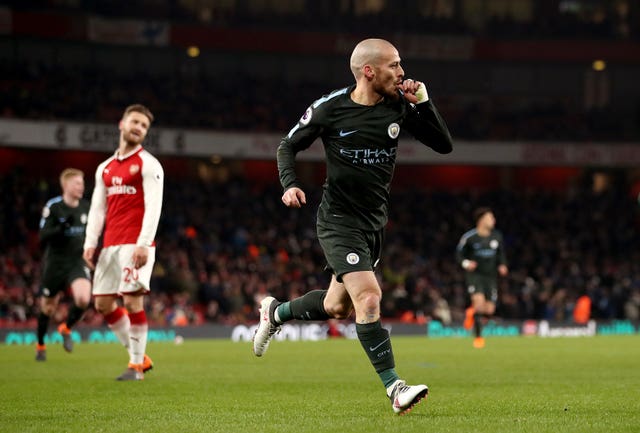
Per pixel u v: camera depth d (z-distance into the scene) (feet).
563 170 195.93
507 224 171.22
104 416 29.99
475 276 88.07
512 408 32.42
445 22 191.31
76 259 59.82
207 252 143.43
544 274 153.07
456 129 183.62
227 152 164.96
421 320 130.21
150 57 182.91
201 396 37.42
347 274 29.37
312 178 185.47
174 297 124.16
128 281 43.27
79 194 59.21
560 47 192.85
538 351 78.54
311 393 39.09
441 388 41.86
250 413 30.94
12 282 118.93
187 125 165.27
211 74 187.42
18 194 142.31
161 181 43.14
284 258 144.66
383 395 38.19
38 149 161.79
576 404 34.01
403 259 151.12
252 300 126.93
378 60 29.45
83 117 156.25
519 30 194.39
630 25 200.75
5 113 145.79
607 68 203.62
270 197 166.20
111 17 169.48
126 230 43.37
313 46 183.93
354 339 108.58
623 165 184.55
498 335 125.80
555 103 195.62
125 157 43.19
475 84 201.26
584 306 137.80
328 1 195.31
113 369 53.01
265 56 191.11
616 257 168.35
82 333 98.84
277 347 86.12
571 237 170.91
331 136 30.01
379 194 30.25
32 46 172.24
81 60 176.76
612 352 76.74
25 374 48.98
